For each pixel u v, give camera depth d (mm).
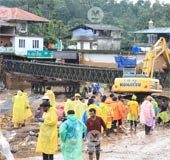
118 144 24484
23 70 70875
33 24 98562
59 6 151250
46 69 65938
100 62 81938
